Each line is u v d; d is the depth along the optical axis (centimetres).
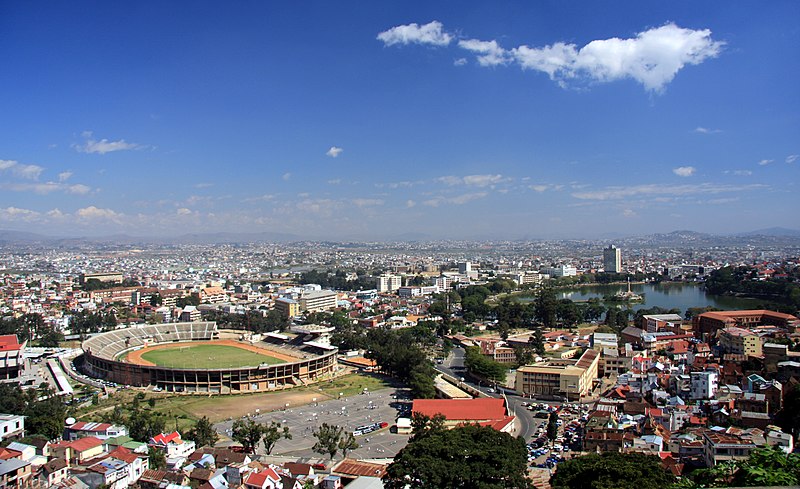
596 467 12612
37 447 18488
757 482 8688
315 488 16912
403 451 13738
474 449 13375
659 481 12212
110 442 19700
